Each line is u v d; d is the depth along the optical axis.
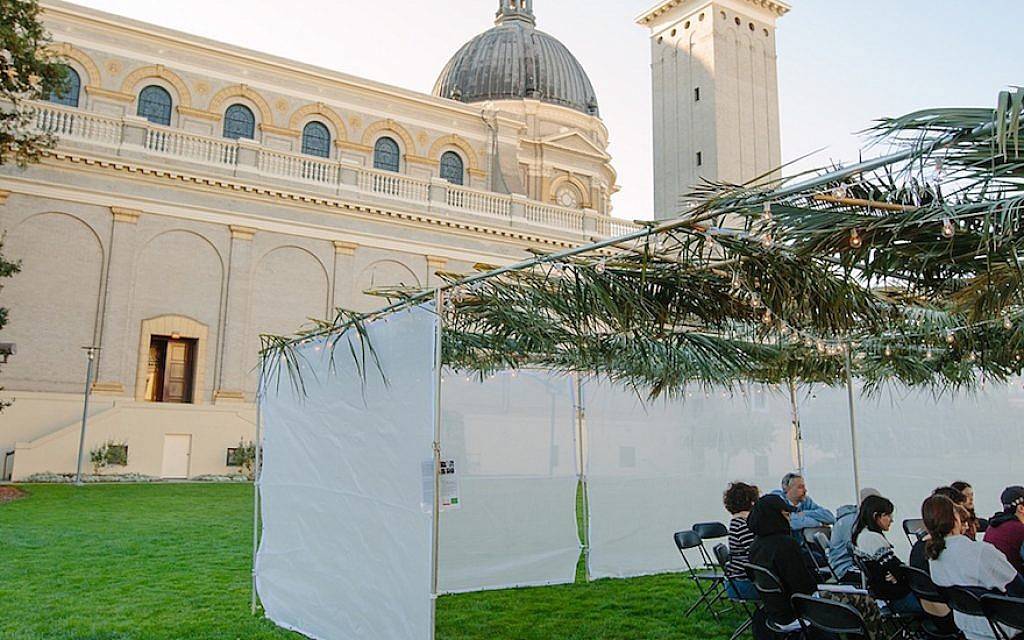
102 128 24.50
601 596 9.41
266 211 26.83
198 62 29.89
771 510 5.98
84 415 21.48
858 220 5.25
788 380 12.39
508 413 11.91
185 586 9.38
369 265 28.58
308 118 32.06
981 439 11.91
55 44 27.12
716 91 36.88
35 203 23.41
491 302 7.52
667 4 39.38
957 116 3.85
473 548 10.04
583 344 10.04
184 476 23.98
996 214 4.67
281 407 8.57
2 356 22.34
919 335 10.55
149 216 25.05
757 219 5.62
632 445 11.26
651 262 6.89
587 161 41.66
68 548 11.70
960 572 5.43
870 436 11.70
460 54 45.31
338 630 6.89
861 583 7.27
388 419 6.51
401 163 34.09
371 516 6.59
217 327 25.75
